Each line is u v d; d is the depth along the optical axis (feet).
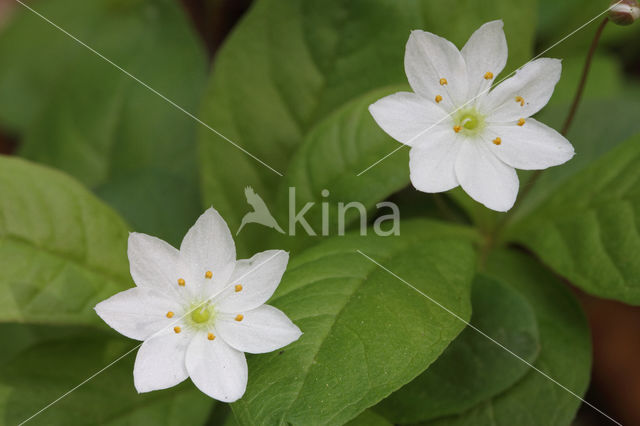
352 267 0.33
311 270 0.33
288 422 0.30
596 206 0.36
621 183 0.36
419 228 0.36
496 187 0.32
